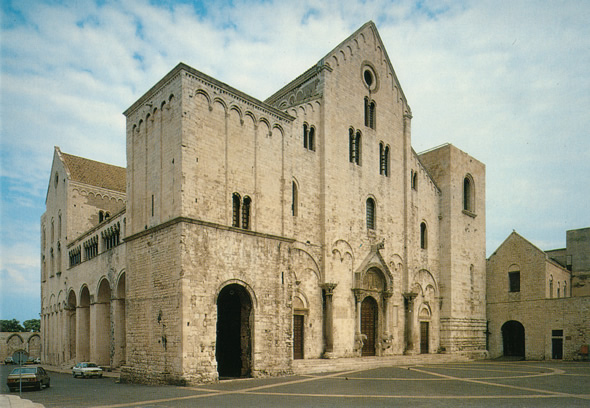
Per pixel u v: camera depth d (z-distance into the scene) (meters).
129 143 36.38
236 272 31.73
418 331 49.47
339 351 40.41
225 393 24.16
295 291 38.09
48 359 66.06
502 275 58.69
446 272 53.25
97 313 48.00
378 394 23.55
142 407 19.78
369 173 46.22
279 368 33.31
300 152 40.28
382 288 45.72
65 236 60.91
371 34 48.84
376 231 46.03
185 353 28.20
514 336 58.72
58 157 66.31
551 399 22.33
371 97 47.75
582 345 51.22
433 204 54.06
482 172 60.62
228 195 32.19
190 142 30.50
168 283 29.88
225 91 33.00
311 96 42.72
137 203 34.72
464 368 39.41
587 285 65.31
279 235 35.12
